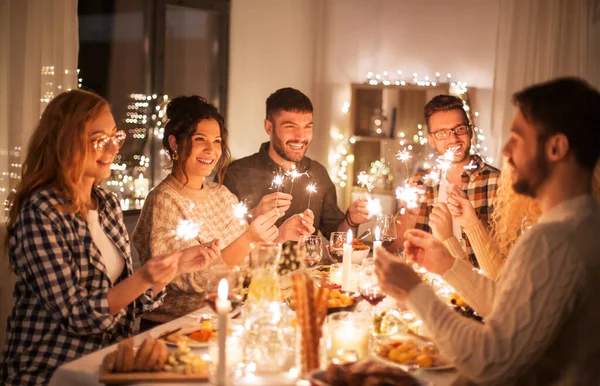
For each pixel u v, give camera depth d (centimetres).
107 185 395
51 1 299
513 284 151
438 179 318
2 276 284
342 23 496
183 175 262
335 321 176
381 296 185
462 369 153
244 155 463
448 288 238
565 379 154
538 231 151
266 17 467
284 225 274
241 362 168
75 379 165
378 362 161
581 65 418
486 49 455
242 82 457
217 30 443
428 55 473
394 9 480
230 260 249
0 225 283
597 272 148
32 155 203
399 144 479
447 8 465
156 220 250
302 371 158
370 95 494
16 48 290
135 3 455
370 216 321
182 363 163
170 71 459
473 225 235
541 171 158
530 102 158
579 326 151
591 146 154
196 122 259
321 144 502
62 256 192
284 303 213
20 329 198
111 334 210
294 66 491
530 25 420
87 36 469
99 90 470
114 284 218
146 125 416
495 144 443
